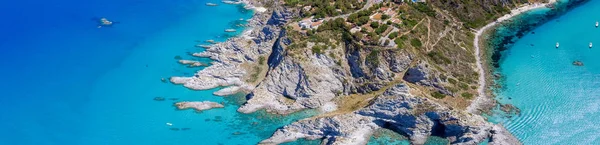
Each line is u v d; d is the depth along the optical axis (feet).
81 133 412.16
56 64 536.01
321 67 433.07
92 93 471.21
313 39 453.17
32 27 644.27
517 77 467.93
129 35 614.34
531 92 440.45
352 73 435.12
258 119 415.03
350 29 467.93
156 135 404.57
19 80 499.92
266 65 477.36
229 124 411.54
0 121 428.97
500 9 629.92
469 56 500.33
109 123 423.64
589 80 463.83
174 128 411.13
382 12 509.76
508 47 536.01
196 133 403.75
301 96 422.00
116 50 569.64
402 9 513.45
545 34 572.51
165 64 524.93
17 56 556.10
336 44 449.06
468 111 406.41
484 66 488.44
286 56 438.40
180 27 638.53
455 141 370.94
